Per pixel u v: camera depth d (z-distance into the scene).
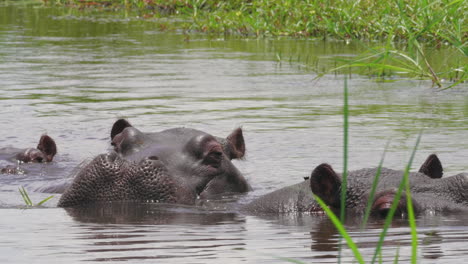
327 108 26.62
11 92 29.88
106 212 13.88
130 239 11.41
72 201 14.73
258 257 10.13
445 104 27.22
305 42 46.62
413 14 42.25
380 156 19.23
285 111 26.05
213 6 58.09
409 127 23.06
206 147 15.90
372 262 8.21
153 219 13.19
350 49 42.34
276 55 39.03
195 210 14.17
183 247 10.79
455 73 32.97
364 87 31.45
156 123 23.86
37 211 14.14
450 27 38.81
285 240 11.23
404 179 8.13
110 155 15.16
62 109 26.62
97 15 63.22
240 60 39.19
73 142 22.19
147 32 52.25
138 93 29.78
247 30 51.09
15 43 46.03
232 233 11.84
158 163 15.01
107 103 27.69
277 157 19.80
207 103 27.56
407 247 10.51
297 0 51.56
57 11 67.00
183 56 40.84
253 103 27.55
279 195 14.05
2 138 22.47
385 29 44.91
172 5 62.78
